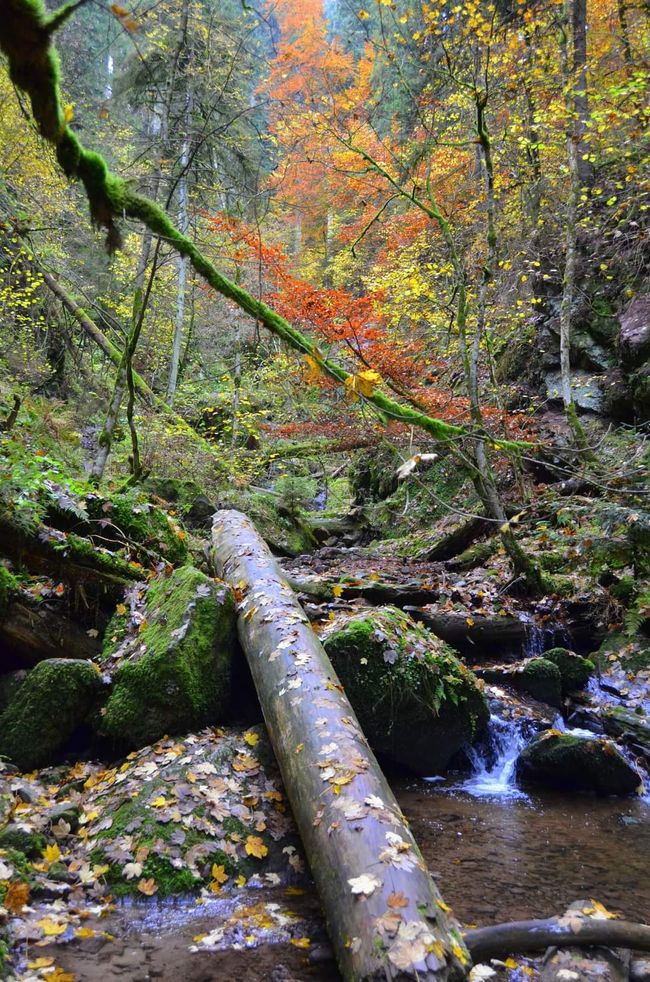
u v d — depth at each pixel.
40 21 2.16
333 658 4.91
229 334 15.66
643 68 9.82
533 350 11.80
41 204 9.66
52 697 4.43
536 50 9.72
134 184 3.48
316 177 11.73
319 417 12.03
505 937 2.66
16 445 6.29
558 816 4.38
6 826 3.40
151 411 11.90
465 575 8.68
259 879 3.33
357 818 2.95
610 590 7.00
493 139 11.34
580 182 10.86
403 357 8.91
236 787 3.85
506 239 12.40
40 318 11.39
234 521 7.39
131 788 3.83
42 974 2.52
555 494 8.90
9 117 8.61
